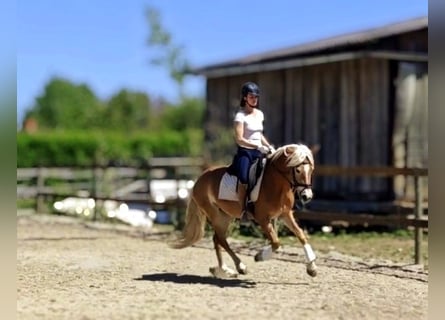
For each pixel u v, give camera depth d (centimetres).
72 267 1123
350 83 1839
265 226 930
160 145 3569
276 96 2034
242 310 766
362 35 1884
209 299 834
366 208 1719
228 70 2120
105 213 2012
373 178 1778
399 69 1791
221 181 980
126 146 3456
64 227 1788
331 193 1858
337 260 1196
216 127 2230
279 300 831
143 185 2366
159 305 795
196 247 1380
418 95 1830
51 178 2488
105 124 5541
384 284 970
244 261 1188
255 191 934
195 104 5547
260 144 963
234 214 976
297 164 892
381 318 746
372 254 1297
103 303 809
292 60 1903
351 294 885
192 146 3422
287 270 1084
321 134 1906
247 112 969
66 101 6656
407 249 1359
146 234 1608
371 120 1800
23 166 3033
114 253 1301
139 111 5962
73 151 3164
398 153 1783
